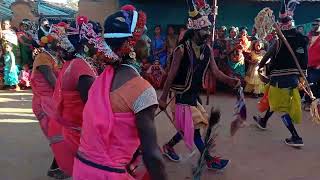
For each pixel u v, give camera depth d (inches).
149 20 541.3
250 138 264.8
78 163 93.6
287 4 241.9
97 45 95.7
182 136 195.6
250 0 519.2
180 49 187.9
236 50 426.3
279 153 235.9
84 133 93.2
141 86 89.0
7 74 452.8
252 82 421.1
